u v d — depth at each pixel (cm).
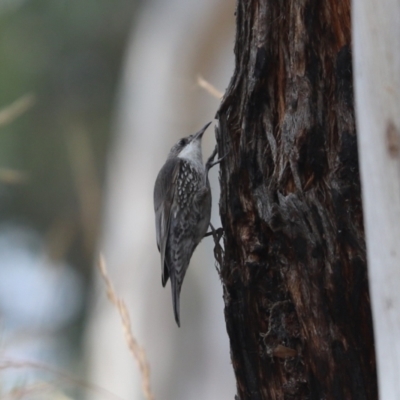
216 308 1756
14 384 815
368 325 647
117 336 1694
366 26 562
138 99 1898
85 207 2078
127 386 1655
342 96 643
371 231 559
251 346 723
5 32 2377
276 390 715
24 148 2361
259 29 695
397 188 546
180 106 1816
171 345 1717
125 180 1877
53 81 2423
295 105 666
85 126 2447
